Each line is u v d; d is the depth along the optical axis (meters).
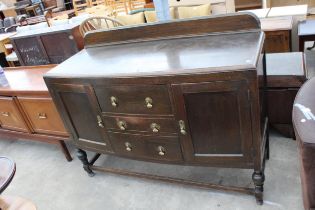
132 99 1.43
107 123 1.60
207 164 1.48
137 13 3.75
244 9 4.29
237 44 1.40
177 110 1.36
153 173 1.93
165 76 1.28
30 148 2.55
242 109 1.25
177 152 1.50
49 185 2.05
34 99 1.98
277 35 2.53
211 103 1.28
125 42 1.80
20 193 2.02
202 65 1.25
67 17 5.27
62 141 2.16
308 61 2.67
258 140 1.30
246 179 1.72
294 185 1.61
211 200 1.65
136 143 1.59
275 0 4.19
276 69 1.83
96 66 1.57
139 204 1.73
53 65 2.47
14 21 5.64
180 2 3.55
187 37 1.63
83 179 2.04
